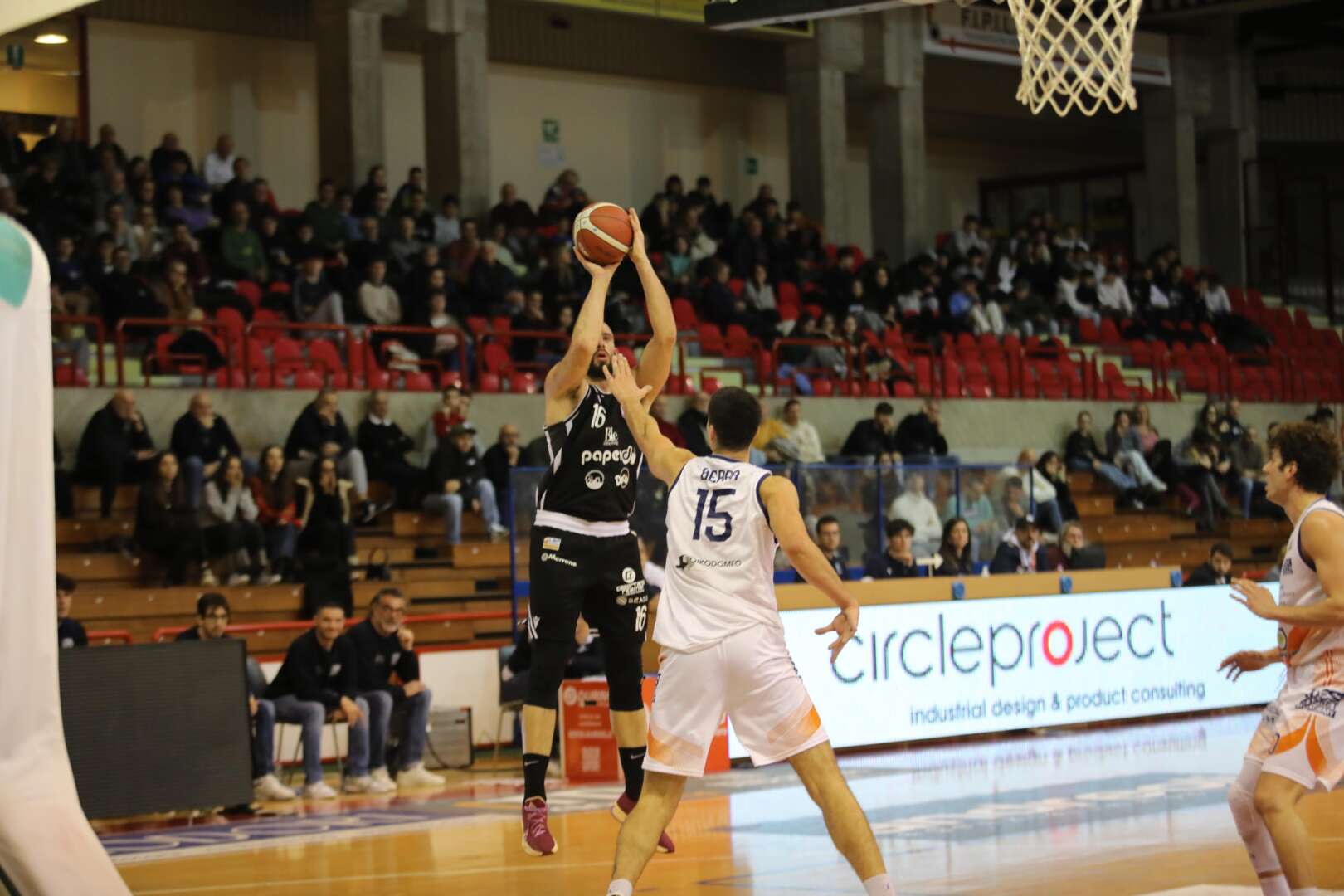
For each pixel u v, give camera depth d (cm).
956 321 2419
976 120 3194
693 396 1681
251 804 1016
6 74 2133
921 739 1248
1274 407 2658
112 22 2197
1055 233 2912
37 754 477
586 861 764
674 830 864
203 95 2275
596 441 662
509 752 1346
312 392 1731
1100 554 1552
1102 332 2645
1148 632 1401
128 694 960
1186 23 3106
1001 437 2248
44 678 479
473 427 1761
